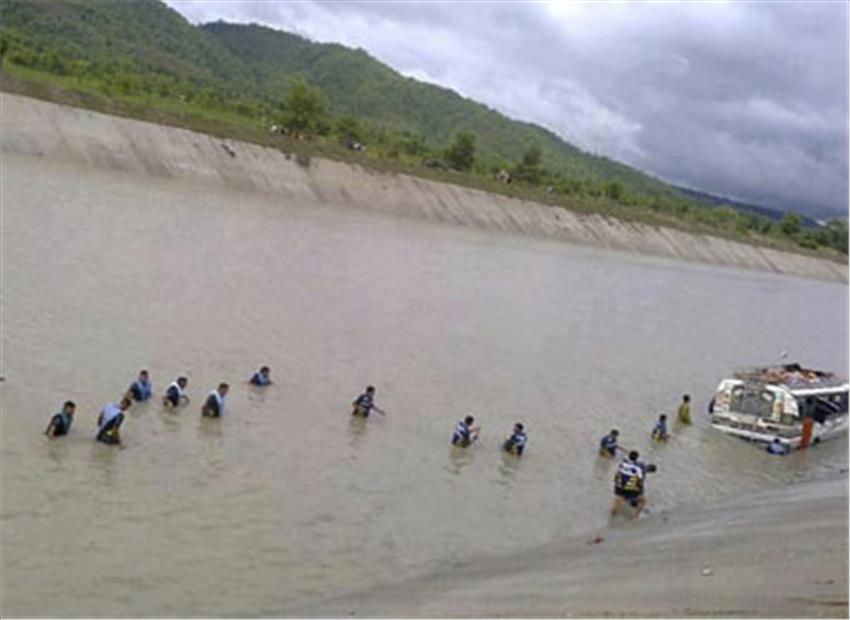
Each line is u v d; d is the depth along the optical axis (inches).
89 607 549.0
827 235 6924.2
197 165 3366.1
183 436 884.6
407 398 1161.4
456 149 5044.3
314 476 843.4
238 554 656.4
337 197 3695.9
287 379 1143.6
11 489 695.7
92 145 3095.5
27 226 1739.7
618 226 4911.4
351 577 645.9
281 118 4411.9
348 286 1859.0
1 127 2898.6
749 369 1648.6
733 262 5369.1
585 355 1674.5
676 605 534.0
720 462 1149.1
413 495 840.3
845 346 2672.2
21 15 7288.4
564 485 940.6
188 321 1314.0
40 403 892.0
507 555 725.9
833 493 992.9
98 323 1205.1
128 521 679.1
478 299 2043.6
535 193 4758.9
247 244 2106.3
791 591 550.6
